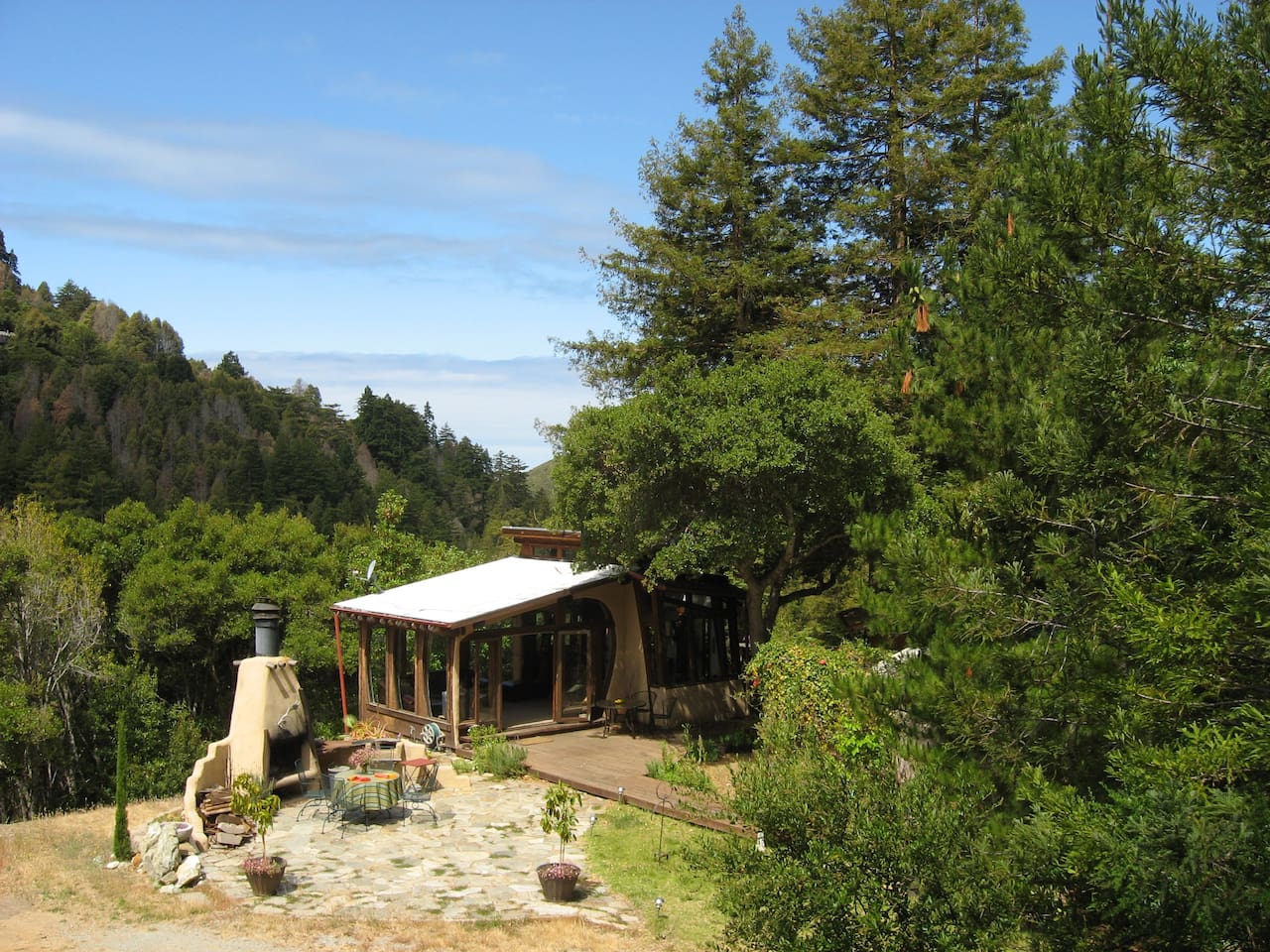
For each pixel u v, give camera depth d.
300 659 30.83
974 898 6.74
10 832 15.22
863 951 6.71
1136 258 7.53
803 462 16.30
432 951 9.83
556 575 21.48
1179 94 7.11
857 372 25.50
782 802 7.22
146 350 174.50
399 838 13.72
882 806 7.16
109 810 16.80
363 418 140.75
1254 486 7.18
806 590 21.77
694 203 28.91
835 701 12.88
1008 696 8.49
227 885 11.99
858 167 30.16
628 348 30.06
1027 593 8.70
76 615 27.97
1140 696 6.88
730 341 29.83
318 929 10.41
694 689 20.45
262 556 34.03
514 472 137.38
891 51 29.16
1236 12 7.09
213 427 123.06
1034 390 9.67
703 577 21.38
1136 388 7.41
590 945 9.95
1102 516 8.18
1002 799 8.41
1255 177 7.02
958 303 11.31
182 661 32.88
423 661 19.67
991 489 8.74
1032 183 7.84
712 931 10.30
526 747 18.58
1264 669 6.77
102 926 10.72
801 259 28.41
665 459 16.84
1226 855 5.69
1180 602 6.93
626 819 14.26
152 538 34.47
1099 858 6.11
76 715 27.75
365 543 36.47
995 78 28.02
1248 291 7.39
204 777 14.98
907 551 8.92
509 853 13.03
